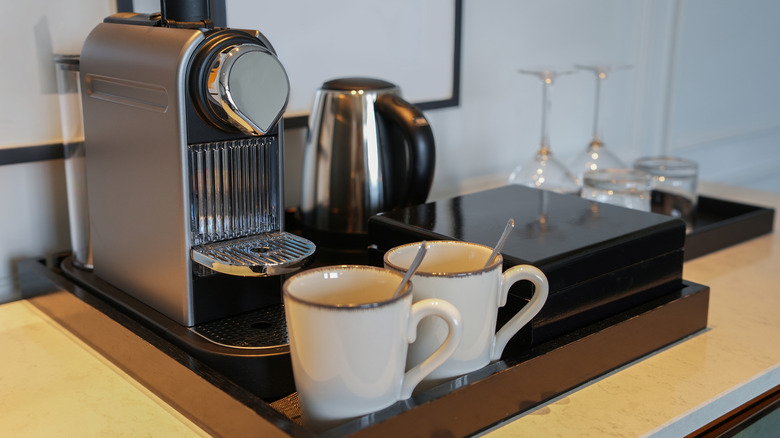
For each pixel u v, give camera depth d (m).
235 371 0.59
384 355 0.49
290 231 0.96
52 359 0.67
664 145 1.60
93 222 0.72
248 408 0.52
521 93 1.28
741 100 1.90
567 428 0.56
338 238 0.87
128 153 0.65
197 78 0.58
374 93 0.84
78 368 0.66
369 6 1.03
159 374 0.61
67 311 0.73
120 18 0.67
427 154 0.79
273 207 0.68
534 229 0.68
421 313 0.50
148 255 0.66
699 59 1.72
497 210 0.74
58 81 0.73
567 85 1.36
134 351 0.64
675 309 0.69
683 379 0.63
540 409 0.58
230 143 0.63
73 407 0.59
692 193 1.04
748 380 0.63
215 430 0.55
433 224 0.69
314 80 1.01
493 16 1.20
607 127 1.46
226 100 0.57
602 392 0.61
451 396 0.52
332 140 0.85
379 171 0.86
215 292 0.65
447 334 0.54
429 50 1.12
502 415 0.56
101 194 0.70
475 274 0.53
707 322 0.75
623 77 1.46
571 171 1.17
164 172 0.61
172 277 0.63
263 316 0.67
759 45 1.91
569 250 0.62
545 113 1.10
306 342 0.49
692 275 0.88
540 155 1.09
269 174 0.67
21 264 0.81
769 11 1.91
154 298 0.67
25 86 0.79
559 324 0.61
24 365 0.66
